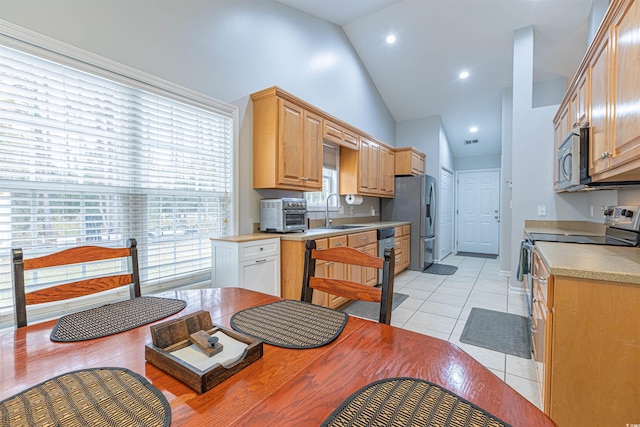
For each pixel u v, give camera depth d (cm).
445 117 577
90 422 55
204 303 122
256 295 133
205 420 56
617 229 227
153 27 211
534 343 201
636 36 121
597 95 174
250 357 76
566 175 214
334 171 416
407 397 63
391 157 512
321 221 396
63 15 169
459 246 719
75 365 75
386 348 84
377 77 500
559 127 304
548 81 449
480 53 418
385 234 405
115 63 191
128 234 203
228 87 263
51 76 168
